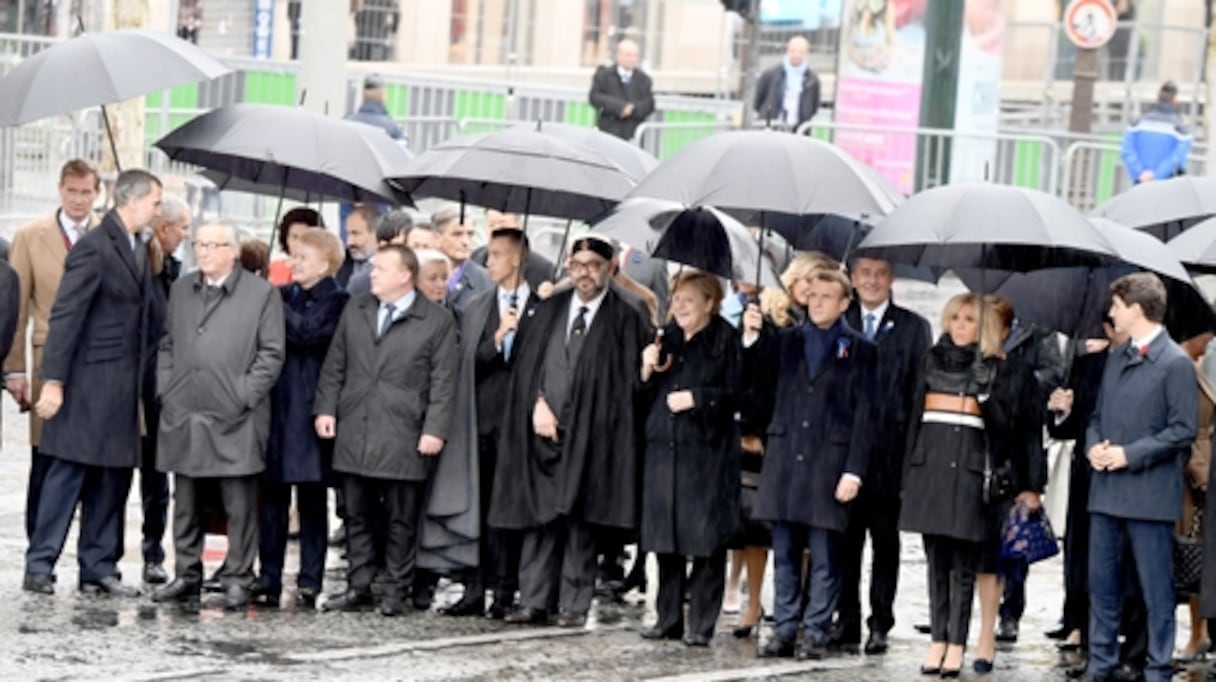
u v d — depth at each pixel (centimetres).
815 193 2384
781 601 2491
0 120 2572
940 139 4844
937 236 2309
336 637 2458
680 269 2544
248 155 2578
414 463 2580
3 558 2802
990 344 2392
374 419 2572
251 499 2592
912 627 2727
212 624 2489
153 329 2625
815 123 4859
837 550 2488
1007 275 2505
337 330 2595
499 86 5281
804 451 2466
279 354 2566
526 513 2572
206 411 2558
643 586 2858
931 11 5016
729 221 2569
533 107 5328
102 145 4366
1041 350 2656
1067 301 2486
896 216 2355
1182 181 2709
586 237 2550
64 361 2555
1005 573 2548
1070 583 2547
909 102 5056
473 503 2616
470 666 2342
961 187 2366
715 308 2512
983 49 5072
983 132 4931
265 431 2577
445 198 2694
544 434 2548
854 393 2467
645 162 2891
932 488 2389
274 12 6028
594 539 2588
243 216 4494
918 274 2678
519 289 2622
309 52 3684
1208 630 2642
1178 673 2541
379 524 2678
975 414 2391
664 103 5484
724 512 2492
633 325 2556
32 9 5356
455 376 2600
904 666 2475
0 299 2522
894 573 2533
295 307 2625
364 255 2944
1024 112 6369
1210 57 5766
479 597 2642
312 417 2616
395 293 2584
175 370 2569
